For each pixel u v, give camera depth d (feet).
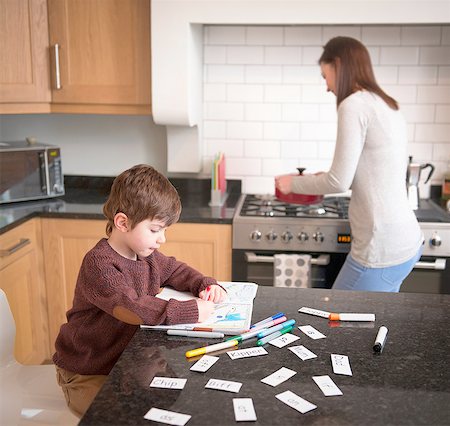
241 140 11.80
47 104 10.98
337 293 6.14
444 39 11.09
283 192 9.72
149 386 4.21
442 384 4.29
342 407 3.97
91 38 10.59
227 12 9.96
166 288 6.05
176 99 10.39
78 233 10.33
